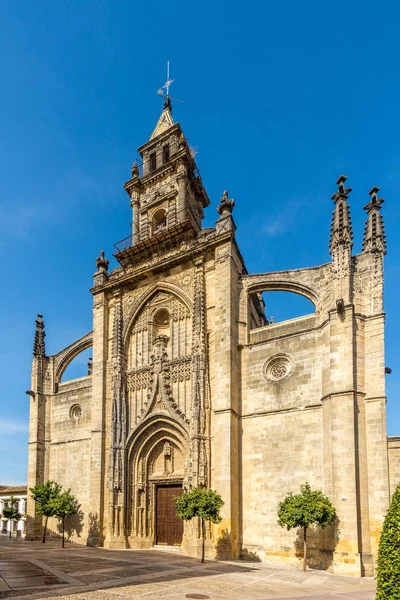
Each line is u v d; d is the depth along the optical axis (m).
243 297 33.28
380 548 10.65
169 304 36.75
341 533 23.09
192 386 31.61
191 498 26.31
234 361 31.17
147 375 35.84
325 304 28.86
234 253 34.00
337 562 22.70
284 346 30.03
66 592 16.00
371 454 24.55
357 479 23.72
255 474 28.64
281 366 30.12
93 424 36.50
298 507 23.06
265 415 29.44
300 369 28.81
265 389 30.02
